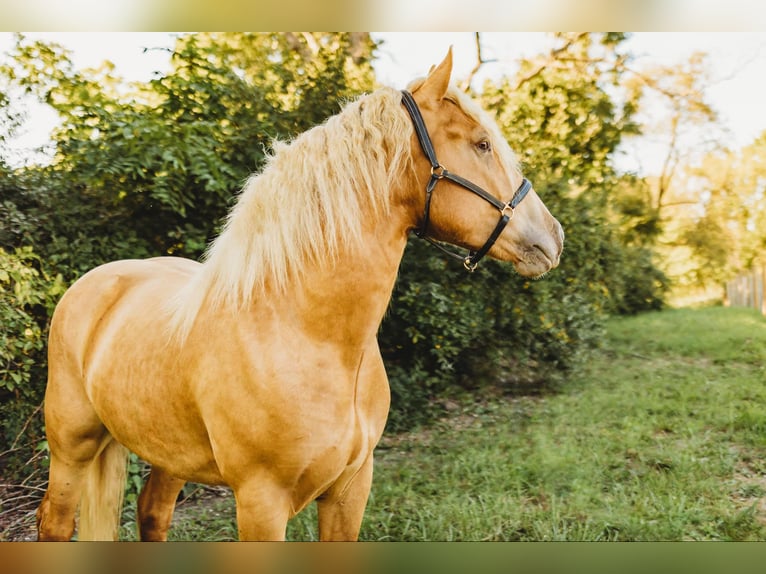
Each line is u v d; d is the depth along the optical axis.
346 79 4.72
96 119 3.69
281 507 1.54
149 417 1.74
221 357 1.53
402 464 3.60
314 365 1.50
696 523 2.66
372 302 1.55
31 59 3.91
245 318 1.54
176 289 1.95
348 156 1.54
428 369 4.92
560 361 5.37
